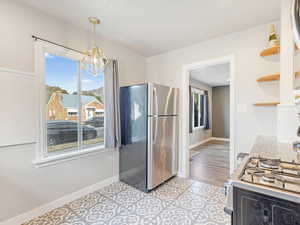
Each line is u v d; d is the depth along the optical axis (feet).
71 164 7.16
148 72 11.22
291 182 2.56
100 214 6.22
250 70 7.38
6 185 5.40
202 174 10.19
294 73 5.23
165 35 8.11
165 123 8.76
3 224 5.34
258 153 4.26
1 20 5.26
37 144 6.09
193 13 6.29
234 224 2.69
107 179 8.67
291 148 4.76
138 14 6.39
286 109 5.42
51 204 6.50
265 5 5.77
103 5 5.85
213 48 8.46
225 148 17.71
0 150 5.27
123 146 9.00
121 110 9.02
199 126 20.66
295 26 3.92
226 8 5.96
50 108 6.64
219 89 23.16
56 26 6.62
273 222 2.37
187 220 5.86
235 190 2.71
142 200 7.18
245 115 7.50
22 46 5.69
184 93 9.62
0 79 5.21
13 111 5.49
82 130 7.75
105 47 8.47
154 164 8.09
